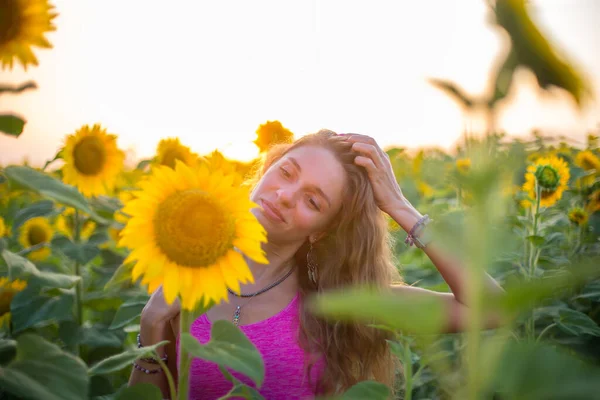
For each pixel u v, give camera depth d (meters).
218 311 2.49
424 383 2.90
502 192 0.58
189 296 1.37
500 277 3.38
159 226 1.38
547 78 0.42
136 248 1.37
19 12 1.68
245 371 1.16
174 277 1.37
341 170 2.55
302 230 2.50
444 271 2.41
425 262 4.89
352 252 2.65
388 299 0.54
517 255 3.24
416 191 6.96
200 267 1.39
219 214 1.40
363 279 2.66
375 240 2.68
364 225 2.65
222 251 1.39
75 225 3.24
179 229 1.37
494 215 0.59
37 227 4.18
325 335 2.49
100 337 2.82
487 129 0.48
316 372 2.49
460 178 0.57
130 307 2.44
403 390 3.07
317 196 2.48
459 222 0.61
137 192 1.40
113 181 3.40
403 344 1.81
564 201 4.89
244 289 2.56
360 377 2.58
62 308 2.60
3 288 2.83
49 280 1.87
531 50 0.42
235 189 1.44
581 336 2.94
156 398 1.37
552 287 0.55
